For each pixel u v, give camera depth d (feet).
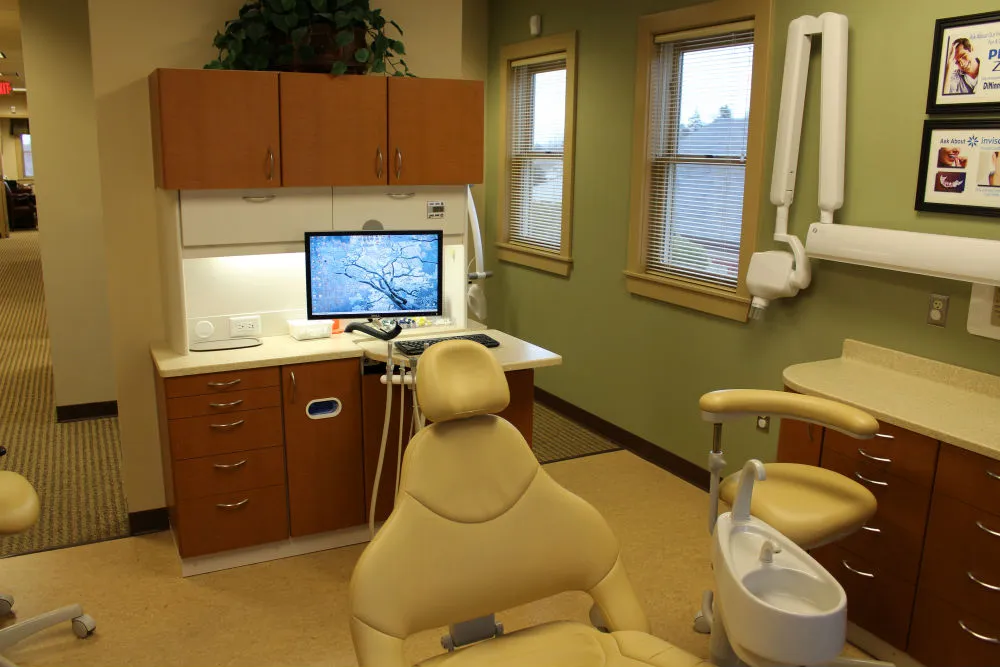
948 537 7.47
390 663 5.31
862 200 9.70
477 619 6.13
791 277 10.28
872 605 8.27
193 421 9.36
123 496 12.10
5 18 23.49
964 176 8.54
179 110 9.06
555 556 6.02
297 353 9.80
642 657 5.56
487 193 18.06
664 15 12.38
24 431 14.93
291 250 10.13
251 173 9.52
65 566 9.96
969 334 8.68
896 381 9.03
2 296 29.40
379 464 9.45
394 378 9.03
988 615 7.19
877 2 9.29
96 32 9.71
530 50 15.88
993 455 6.97
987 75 8.25
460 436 5.84
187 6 10.04
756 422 11.47
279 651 8.28
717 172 12.10
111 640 8.43
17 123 69.21
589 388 15.12
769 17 10.61
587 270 14.87
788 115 10.09
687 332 12.61
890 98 9.25
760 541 6.28
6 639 7.86
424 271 10.58
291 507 10.06
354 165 10.02
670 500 11.96
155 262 10.42
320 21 9.70
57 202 14.79
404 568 5.50
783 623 5.17
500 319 18.03
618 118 13.71
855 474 8.29
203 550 9.70
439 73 11.57
